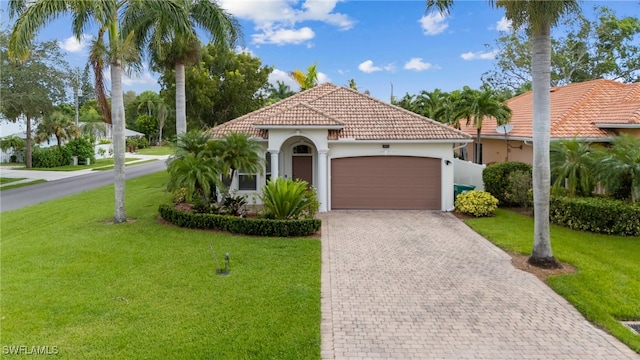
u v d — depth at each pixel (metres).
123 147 17.14
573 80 43.06
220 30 20.25
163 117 91.75
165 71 30.09
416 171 20.92
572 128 20.53
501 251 13.77
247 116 23.08
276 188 15.81
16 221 18.28
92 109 88.56
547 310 9.28
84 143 49.41
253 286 10.31
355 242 14.95
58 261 12.16
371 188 21.09
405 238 15.52
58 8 14.61
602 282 10.63
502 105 25.53
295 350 7.39
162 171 39.69
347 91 25.56
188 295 9.70
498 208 21.14
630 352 7.57
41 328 8.09
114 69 16.50
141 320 8.44
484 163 29.56
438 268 12.13
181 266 11.74
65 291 9.91
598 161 15.55
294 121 19.84
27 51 15.16
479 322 8.72
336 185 21.17
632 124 18.34
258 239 14.73
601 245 13.95
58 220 18.11
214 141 16.81
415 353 7.52
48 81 31.58
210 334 7.88
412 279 11.23
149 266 11.73
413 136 20.33
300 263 12.16
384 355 7.43
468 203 19.25
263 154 21.08
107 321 8.40
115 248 13.45
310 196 16.89
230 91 34.06
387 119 22.20
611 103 22.19
